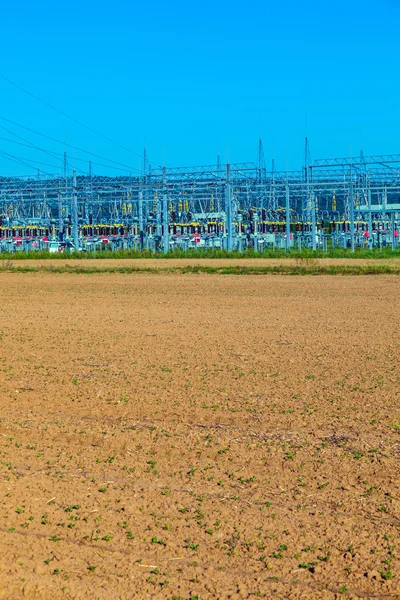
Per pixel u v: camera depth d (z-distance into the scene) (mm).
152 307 24406
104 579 6301
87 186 65500
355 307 23734
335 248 64750
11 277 39531
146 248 64312
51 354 15742
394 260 48938
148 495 7953
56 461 9031
